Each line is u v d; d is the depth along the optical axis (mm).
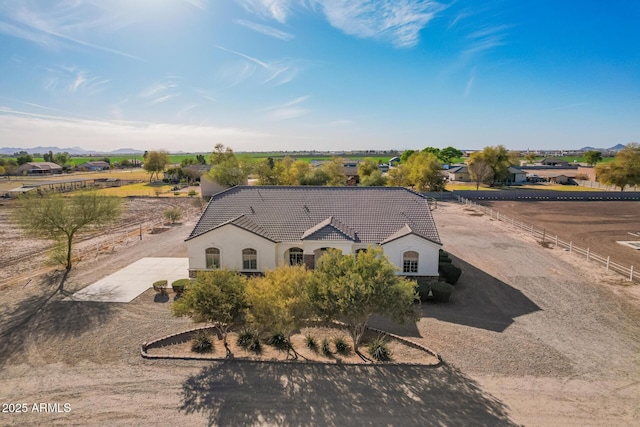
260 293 19469
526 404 15758
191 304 19125
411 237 29422
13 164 178000
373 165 101438
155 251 39562
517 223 53062
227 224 30234
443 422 14719
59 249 35438
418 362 18953
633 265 34656
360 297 18156
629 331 22156
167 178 124562
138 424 14609
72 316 24141
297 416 15047
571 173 124375
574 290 28578
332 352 20125
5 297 27203
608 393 16500
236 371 18156
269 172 83188
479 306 25969
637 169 83125
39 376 17719
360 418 14922
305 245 30094
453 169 124875
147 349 20141
